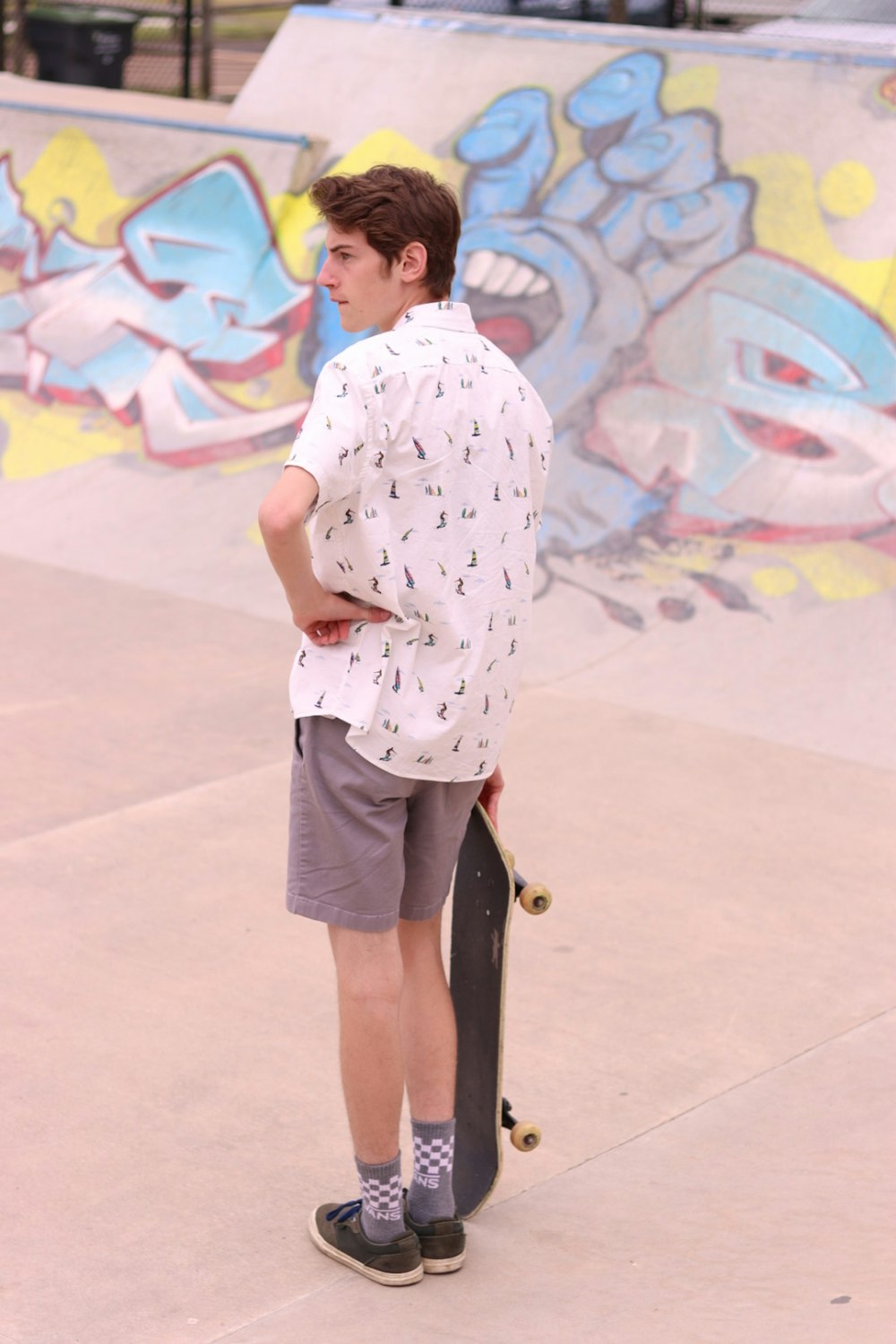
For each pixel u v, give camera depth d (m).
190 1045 7.73
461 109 19.67
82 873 9.76
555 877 9.77
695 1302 5.47
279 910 9.30
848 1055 7.68
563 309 17.36
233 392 19.03
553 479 16.09
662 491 15.55
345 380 5.28
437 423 5.40
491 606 5.61
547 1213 6.33
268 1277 5.92
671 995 8.32
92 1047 7.69
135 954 8.71
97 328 20.58
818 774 11.62
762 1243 5.93
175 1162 6.72
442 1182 5.95
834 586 14.00
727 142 17.53
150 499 17.95
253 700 13.00
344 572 5.50
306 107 21.03
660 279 16.97
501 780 6.30
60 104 23.45
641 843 10.30
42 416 19.89
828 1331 5.12
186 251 20.47
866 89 17.06
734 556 14.66
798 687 13.01
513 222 18.33
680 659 13.65
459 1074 6.21
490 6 25.09
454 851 6.00
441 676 5.57
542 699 13.13
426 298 5.66
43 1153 6.77
